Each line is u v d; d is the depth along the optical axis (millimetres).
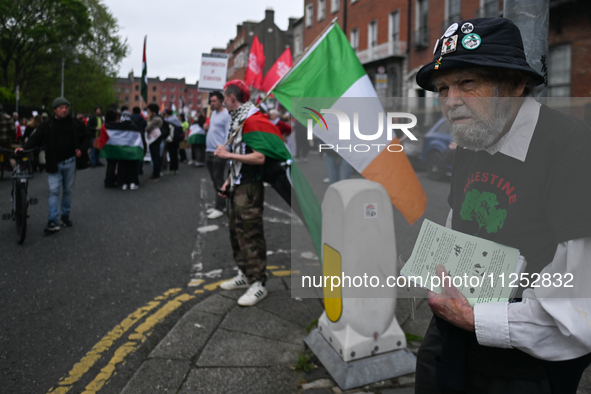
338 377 2324
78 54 37625
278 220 6488
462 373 1124
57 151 5664
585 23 11750
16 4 30922
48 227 5660
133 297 3742
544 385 1054
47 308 3510
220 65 8570
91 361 2746
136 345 2934
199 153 13367
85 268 4445
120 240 5438
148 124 10203
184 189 9227
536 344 946
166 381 2436
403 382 2324
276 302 3461
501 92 981
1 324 3230
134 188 9180
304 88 2900
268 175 3281
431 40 20141
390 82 23016
